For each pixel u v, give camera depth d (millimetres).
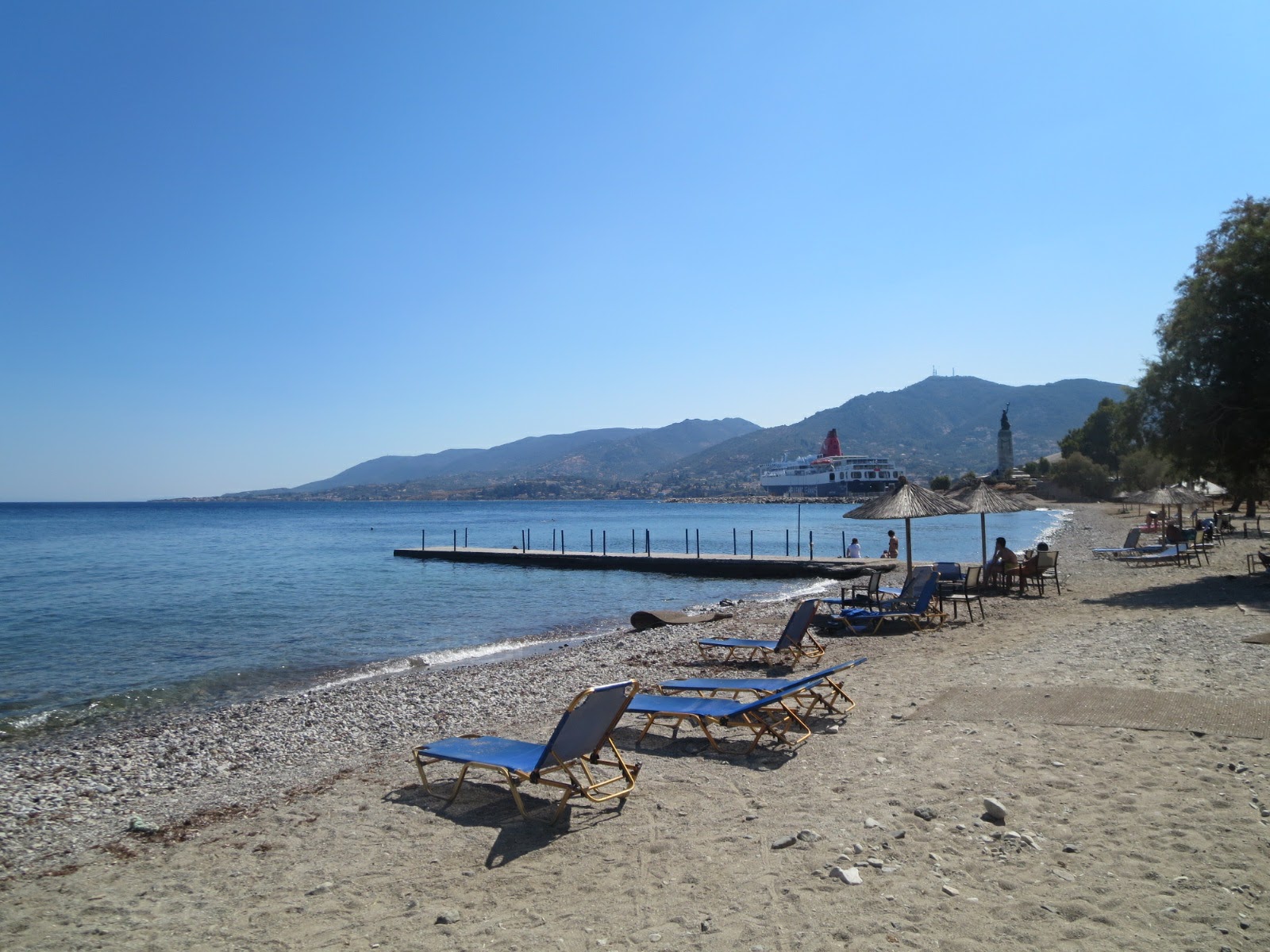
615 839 5086
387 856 5082
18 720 11266
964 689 8445
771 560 30984
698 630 16328
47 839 6117
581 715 5406
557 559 36750
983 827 4852
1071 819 4895
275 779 7535
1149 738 6336
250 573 35312
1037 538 44250
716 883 4340
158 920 4379
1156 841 4512
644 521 108125
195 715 11484
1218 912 3719
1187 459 18109
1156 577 19500
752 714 7445
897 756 6367
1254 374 16719
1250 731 6281
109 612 22656
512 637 18578
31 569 37594
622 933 3855
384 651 16875
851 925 3783
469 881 4602
